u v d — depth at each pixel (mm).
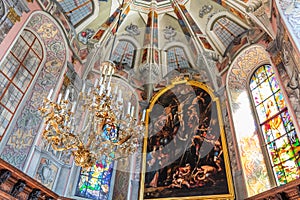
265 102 9695
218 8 11828
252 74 10969
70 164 9547
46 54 10500
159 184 9625
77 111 10336
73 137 5945
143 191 9578
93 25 12625
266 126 9195
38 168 8320
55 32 10484
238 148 9172
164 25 14031
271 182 7980
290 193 6664
